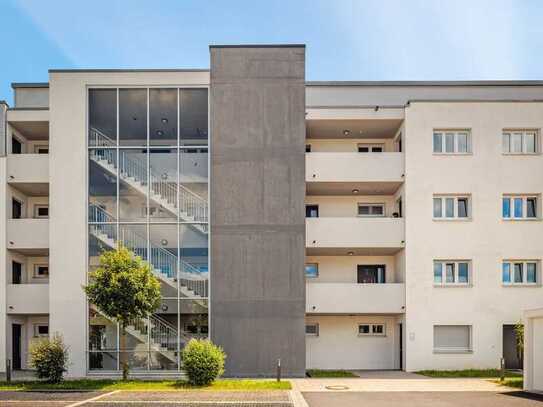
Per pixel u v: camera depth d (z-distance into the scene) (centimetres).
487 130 2094
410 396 1395
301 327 1869
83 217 1922
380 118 2111
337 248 2098
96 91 1972
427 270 2039
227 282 1884
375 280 2277
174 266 1895
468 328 2038
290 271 1894
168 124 1959
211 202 1917
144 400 1323
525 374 1539
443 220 2059
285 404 1262
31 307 2019
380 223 2072
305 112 2023
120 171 1942
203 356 1583
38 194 2247
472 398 1364
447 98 2378
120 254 1659
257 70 1970
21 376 1856
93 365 1853
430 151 2088
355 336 2209
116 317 1627
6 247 2030
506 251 2053
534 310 1526
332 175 2094
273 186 1930
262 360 1853
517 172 2083
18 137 2191
